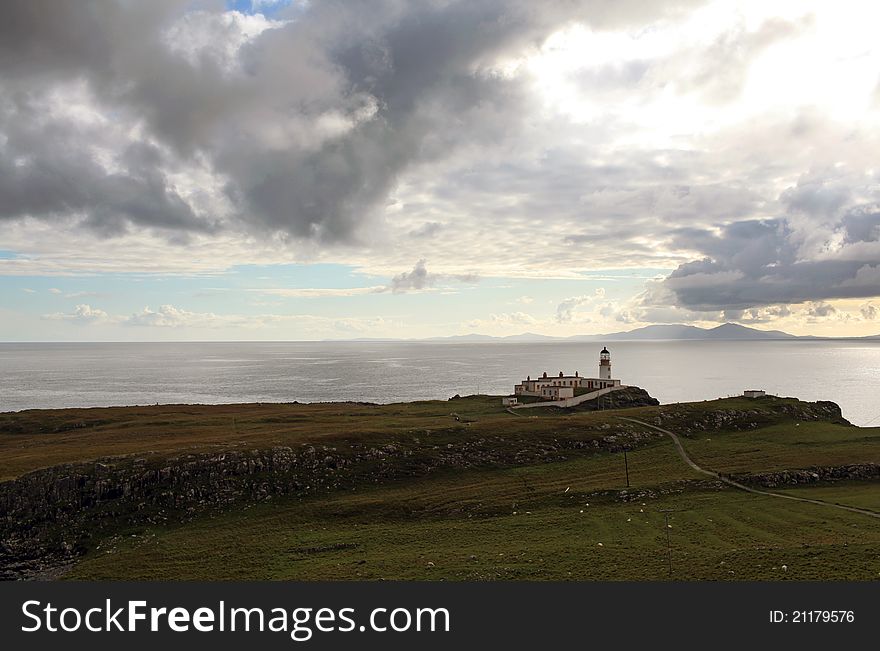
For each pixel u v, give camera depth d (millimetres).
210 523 82375
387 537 73938
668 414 128750
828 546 56625
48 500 84438
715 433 120750
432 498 88750
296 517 83125
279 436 112250
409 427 120062
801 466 92812
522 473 99688
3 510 82562
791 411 134500
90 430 138125
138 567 68438
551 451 108438
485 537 71500
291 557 68688
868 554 53531
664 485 87812
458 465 102562
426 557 64562
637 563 57188
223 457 95750
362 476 97125
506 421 124562
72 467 90000
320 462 98938
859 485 86500
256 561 67938
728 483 88375
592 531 70812
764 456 101562
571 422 122562
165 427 136250
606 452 109625
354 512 83750
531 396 172125
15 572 71438
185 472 91500
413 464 101625
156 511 84625
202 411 165750
